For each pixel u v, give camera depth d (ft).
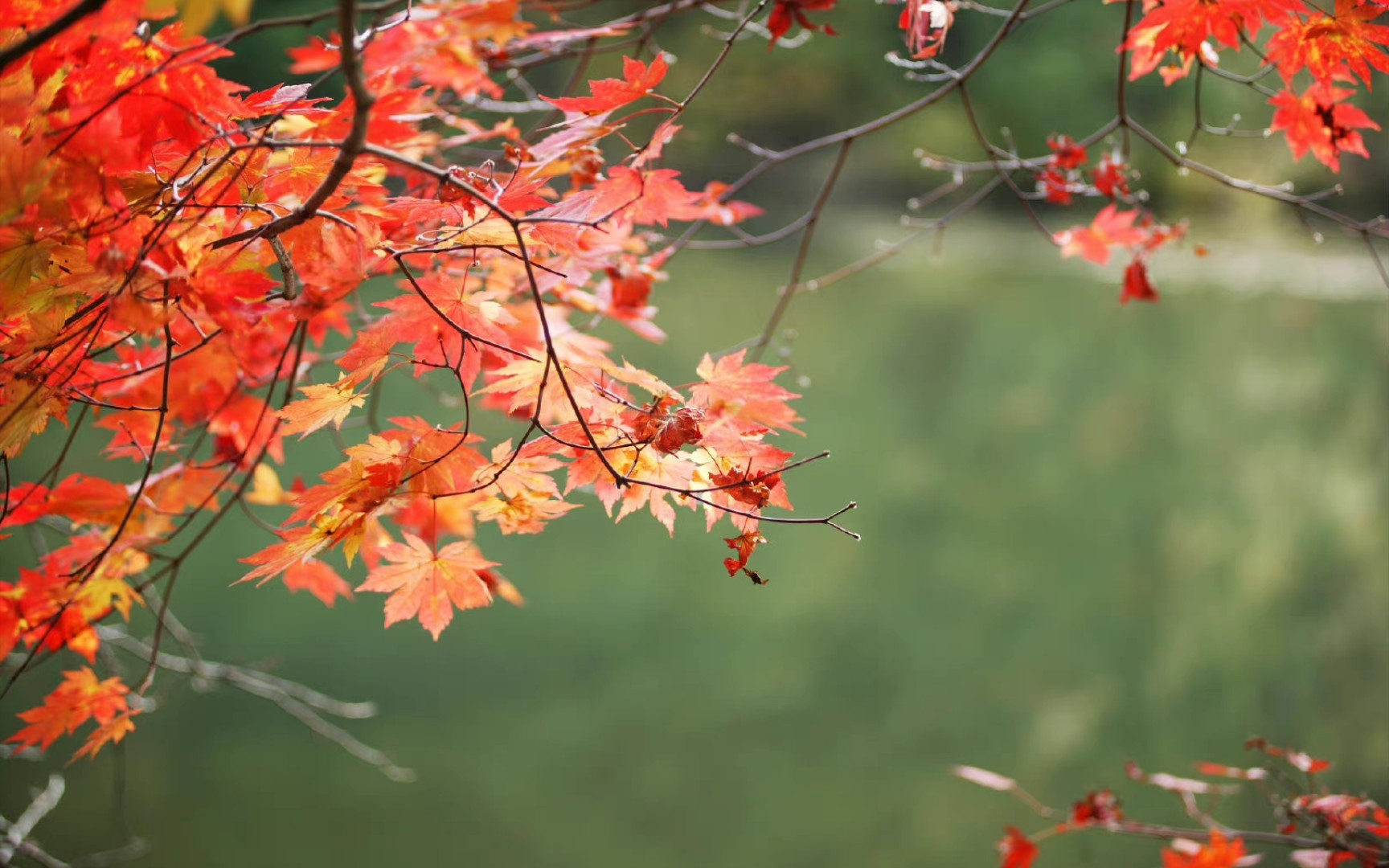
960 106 53.93
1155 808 14.21
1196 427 28.68
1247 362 33.63
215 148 4.08
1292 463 25.98
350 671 17.25
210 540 20.68
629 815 14.23
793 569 21.67
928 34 5.69
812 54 47.65
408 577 4.53
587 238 5.36
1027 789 14.87
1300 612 18.78
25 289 3.67
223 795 13.94
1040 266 46.60
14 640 5.11
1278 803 6.81
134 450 5.78
